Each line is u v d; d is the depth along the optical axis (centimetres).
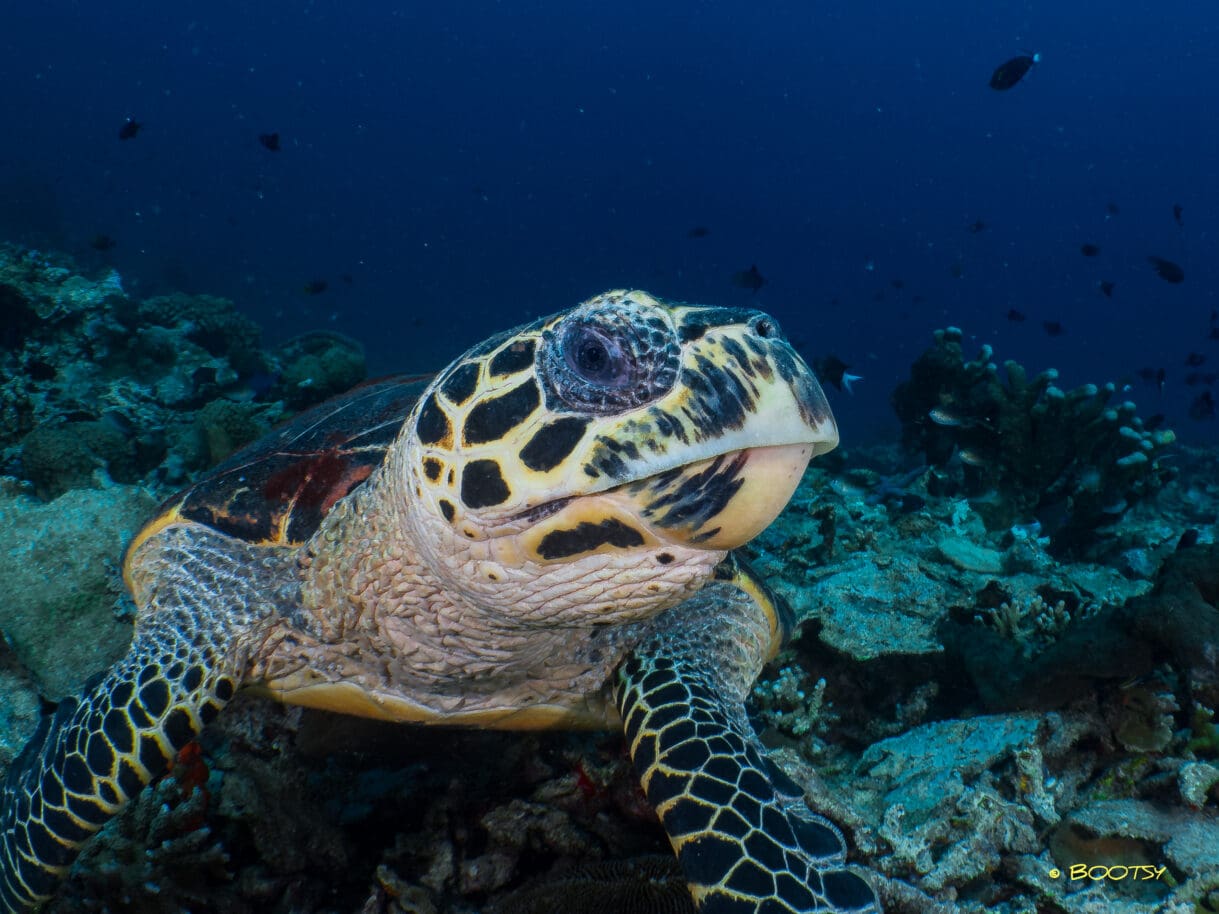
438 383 30
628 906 31
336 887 38
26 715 45
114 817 35
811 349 938
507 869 37
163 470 85
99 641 49
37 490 77
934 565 64
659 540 27
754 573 44
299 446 42
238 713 40
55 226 427
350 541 33
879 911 27
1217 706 40
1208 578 42
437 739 40
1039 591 58
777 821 29
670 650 37
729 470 26
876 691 52
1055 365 930
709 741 31
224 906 35
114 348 117
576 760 40
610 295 26
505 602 30
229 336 147
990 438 87
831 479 94
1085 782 41
